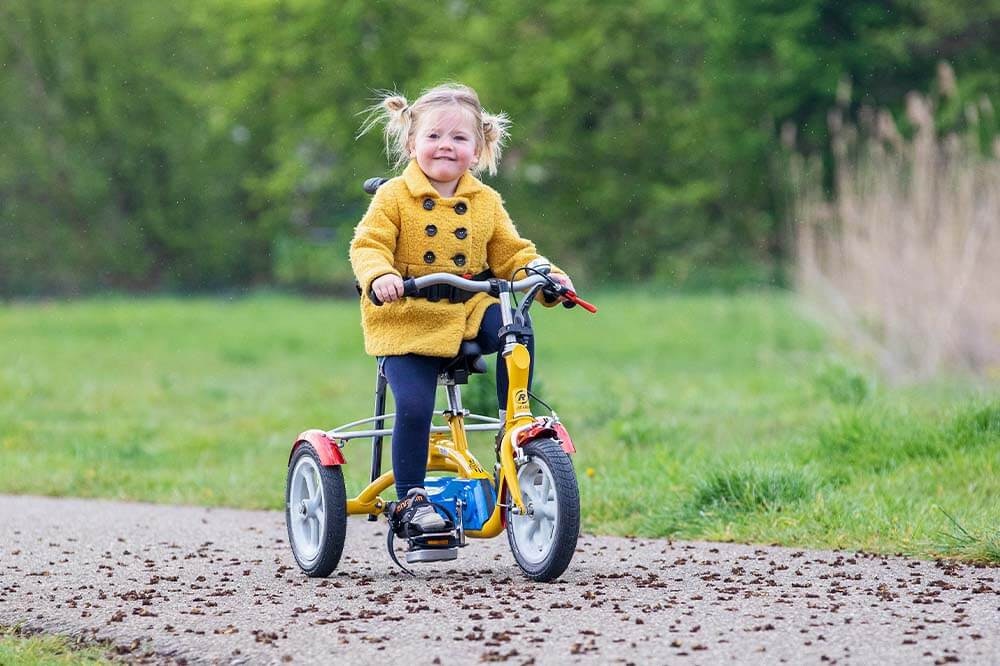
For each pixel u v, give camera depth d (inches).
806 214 1225.4
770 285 2669.8
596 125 3002.0
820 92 2586.1
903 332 1053.8
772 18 2652.6
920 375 1031.6
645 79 2901.1
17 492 759.7
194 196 3503.9
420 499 432.5
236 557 510.6
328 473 451.2
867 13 2568.9
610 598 399.9
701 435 813.2
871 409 700.7
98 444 923.4
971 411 657.6
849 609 379.9
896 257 1062.4
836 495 561.3
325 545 450.3
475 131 453.4
